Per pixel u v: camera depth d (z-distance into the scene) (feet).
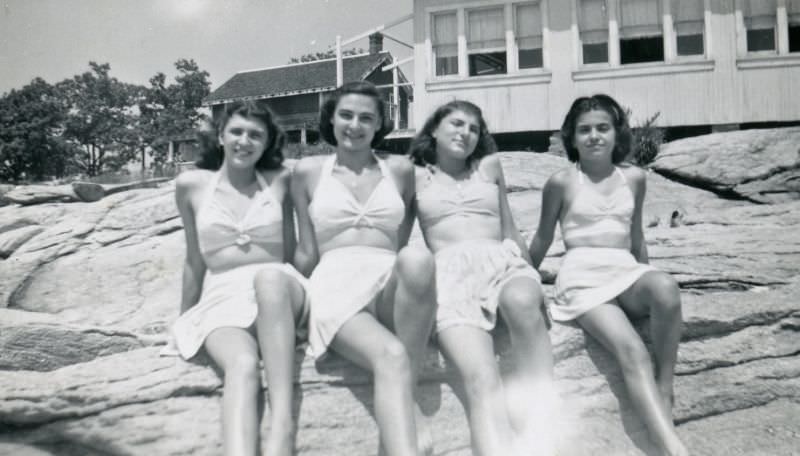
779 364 11.94
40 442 9.65
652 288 10.27
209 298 10.56
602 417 10.75
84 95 188.96
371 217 11.16
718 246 16.97
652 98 41.06
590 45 42.14
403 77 94.58
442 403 10.29
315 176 11.41
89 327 13.52
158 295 18.94
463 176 12.10
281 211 11.53
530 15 42.93
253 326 9.95
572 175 12.19
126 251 20.95
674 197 29.37
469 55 44.29
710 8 40.19
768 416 11.28
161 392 9.80
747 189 29.50
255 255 11.08
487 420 8.93
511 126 43.14
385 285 9.83
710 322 12.09
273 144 11.68
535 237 12.84
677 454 9.28
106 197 27.02
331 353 10.29
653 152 34.81
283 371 8.94
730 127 40.29
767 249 16.40
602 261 11.37
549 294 13.50
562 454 9.83
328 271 10.46
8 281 19.22
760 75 39.91
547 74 42.32
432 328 10.11
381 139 12.35
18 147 165.27
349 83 11.55
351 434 9.80
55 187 29.37
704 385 11.55
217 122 11.64
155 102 201.77
